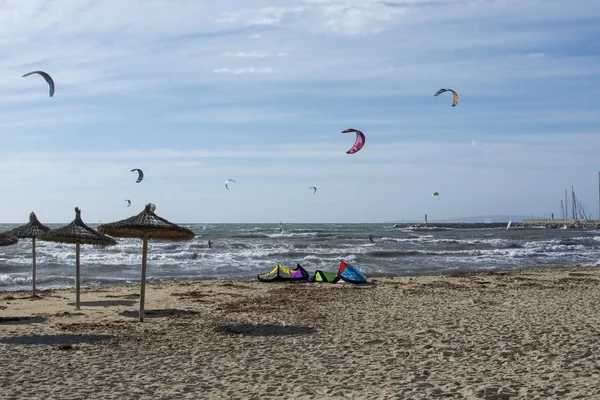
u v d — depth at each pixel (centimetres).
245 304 1559
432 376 811
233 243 4953
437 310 1423
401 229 9950
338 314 1369
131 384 778
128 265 3058
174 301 1630
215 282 2239
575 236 7056
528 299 1617
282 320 1288
